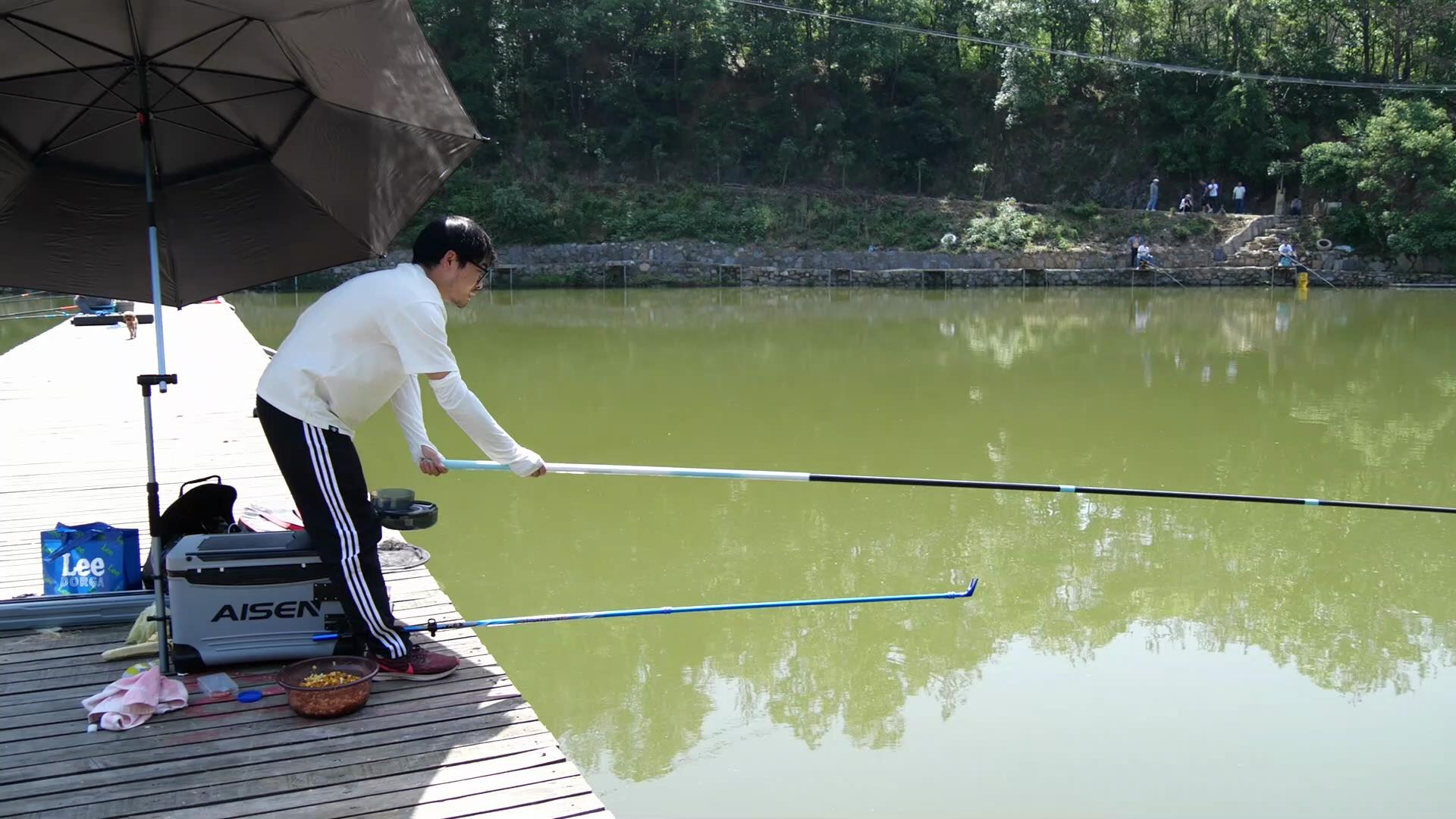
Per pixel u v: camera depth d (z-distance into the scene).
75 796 2.23
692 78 27.05
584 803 2.25
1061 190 28.36
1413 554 5.64
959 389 10.60
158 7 2.51
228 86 2.81
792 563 5.46
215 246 3.10
